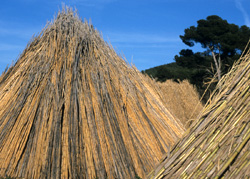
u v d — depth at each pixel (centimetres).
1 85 795
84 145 646
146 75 941
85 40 862
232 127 316
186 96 1498
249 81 342
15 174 616
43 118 663
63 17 950
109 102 721
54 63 768
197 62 3070
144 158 679
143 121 738
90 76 764
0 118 695
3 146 647
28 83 738
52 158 616
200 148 318
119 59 896
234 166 298
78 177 611
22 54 862
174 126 776
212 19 3036
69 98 695
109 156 649
